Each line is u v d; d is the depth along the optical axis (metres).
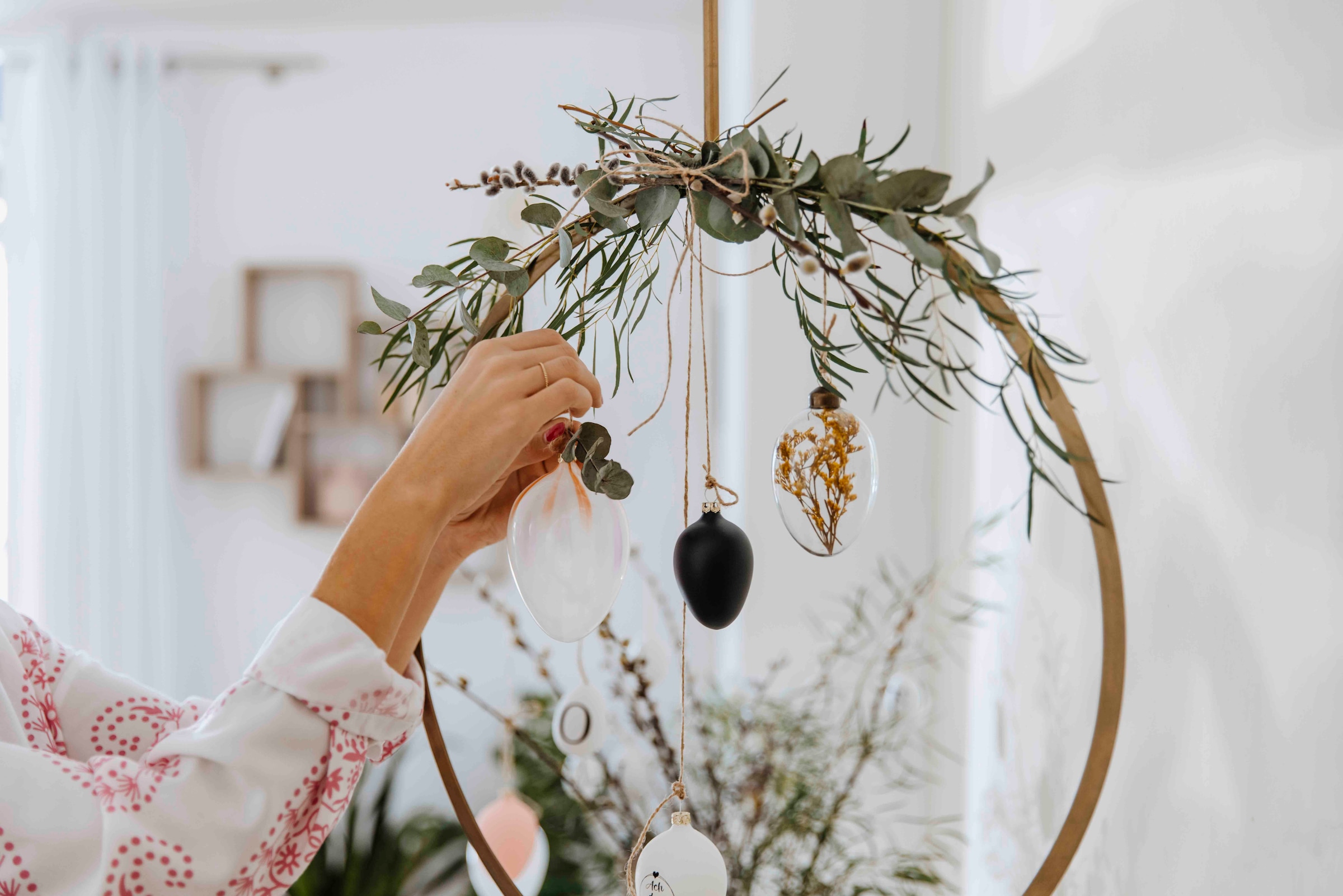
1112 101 0.74
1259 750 0.55
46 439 2.05
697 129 2.18
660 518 2.08
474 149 2.21
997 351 1.00
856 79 1.24
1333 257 0.48
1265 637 0.54
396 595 0.49
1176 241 0.64
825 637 1.27
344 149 2.22
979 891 1.08
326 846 1.87
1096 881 0.78
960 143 1.17
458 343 0.68
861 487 0.58
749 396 1.28
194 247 2.23
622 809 0.98
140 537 2.11
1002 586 1.00
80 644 2.08
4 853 0.44
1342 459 0.47
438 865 2.05
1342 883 0.47
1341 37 0.47
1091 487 0.62
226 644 2.26
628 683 1.22
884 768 1.23
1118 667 0.63
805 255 0.49
